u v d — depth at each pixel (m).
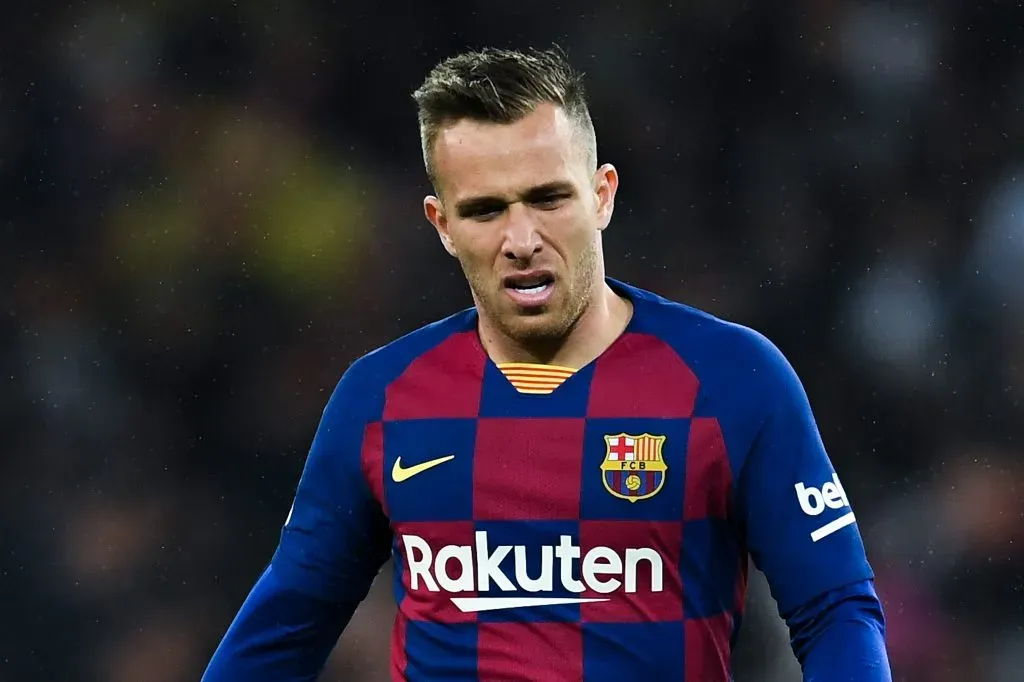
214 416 29.20
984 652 26.22
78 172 30.42
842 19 30.97
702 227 30.75
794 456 9.14
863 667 8.60
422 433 9.66
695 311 9.80
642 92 31.17
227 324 29.70
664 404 9.32
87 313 29.78
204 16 30.83
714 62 31.06
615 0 31.25
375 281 30.06
